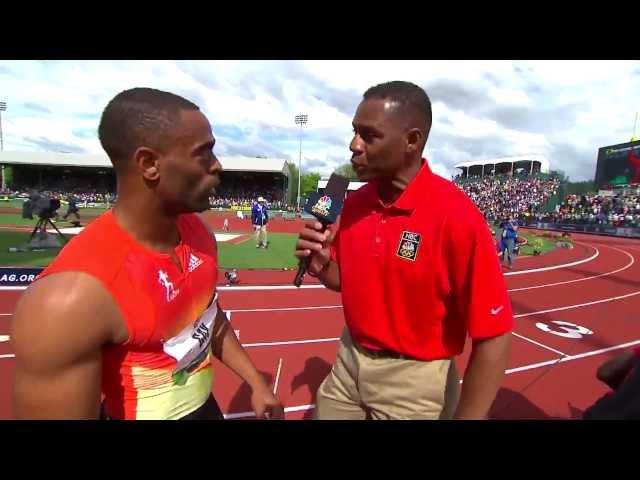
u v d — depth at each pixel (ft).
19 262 27.04
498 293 4.27
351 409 6.02
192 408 4.32
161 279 3.69
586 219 98.99
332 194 5.60
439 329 5.02
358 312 5.35
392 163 4.48
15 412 3.00
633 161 105.60
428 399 5.16
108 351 3.58
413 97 4.34
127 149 3.30
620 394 4.42
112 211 3.68
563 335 18.28
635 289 29.45
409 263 4.68
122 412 3.79
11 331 2.94
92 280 3.11
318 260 5.89
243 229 72.23
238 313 19.88
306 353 15.11
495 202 149.89
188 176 3.44
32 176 162.91
